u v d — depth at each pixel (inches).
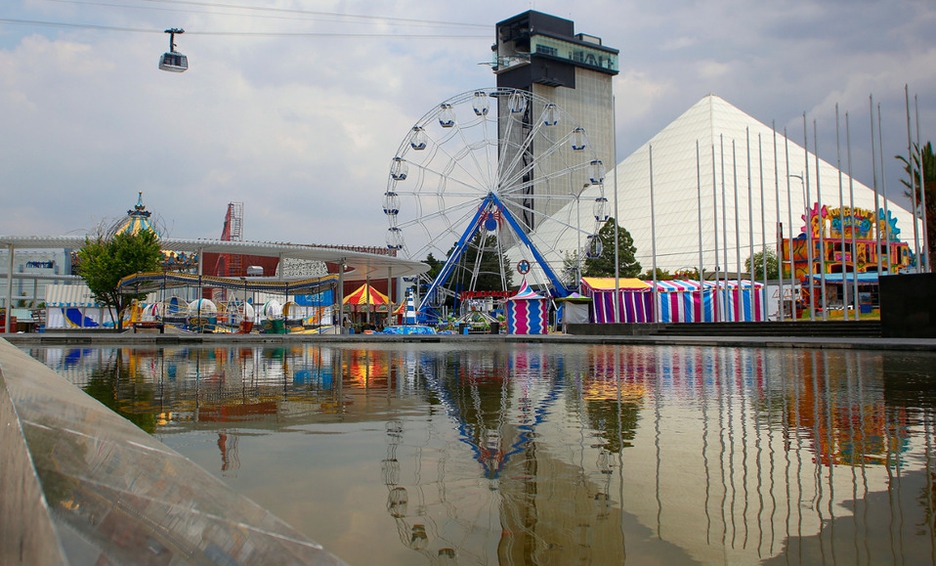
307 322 1931.6
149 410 327.3
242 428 274.4
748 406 341.7
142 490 56.5
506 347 1099.9
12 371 100.7
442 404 352.2
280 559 48.1
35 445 59.7
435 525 144.2
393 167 2082.9
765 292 1565.0
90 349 988.6
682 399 371.6
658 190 3602.4
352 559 122.3
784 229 2955.2
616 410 329.1
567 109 6451.8
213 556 46.6
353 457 217.0
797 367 597.3
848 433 261.0
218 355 832.3
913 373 525.3
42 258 2568.9
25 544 48.4
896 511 154.9
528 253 3868.1
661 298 1899.6
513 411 325.7
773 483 182.5
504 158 2112.5
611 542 133.5
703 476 190.7
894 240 2116.1
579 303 1795.0
